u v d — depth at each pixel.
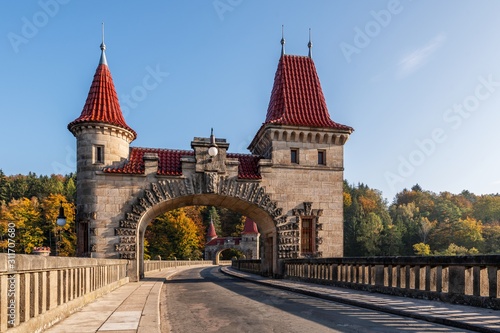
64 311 10.98
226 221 143.62
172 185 29.48
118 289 20.88
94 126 28.70
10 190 123.00
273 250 32.19
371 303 13.51
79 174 28.69
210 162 30.23
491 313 10.92
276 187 31.33
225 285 25.94
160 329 9.90
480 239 135.00
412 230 141.25
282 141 31.89
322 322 10.59
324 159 32.59
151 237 101.81
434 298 14.03
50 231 89.50
